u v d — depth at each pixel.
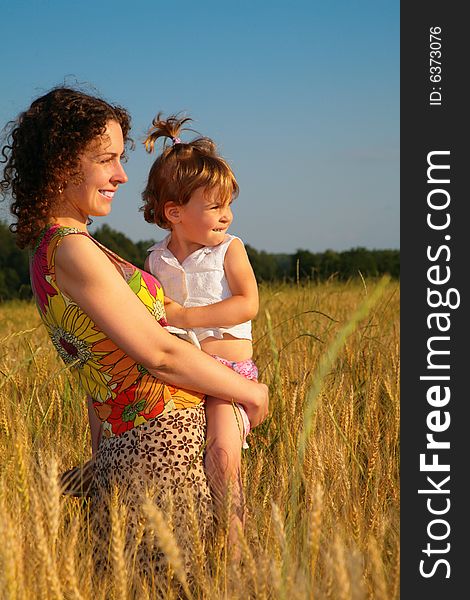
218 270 3.34
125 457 2.69
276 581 1.95
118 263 2.78
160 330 2.65
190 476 2.69
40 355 4.52
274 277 9.22
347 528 2.57
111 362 2.70
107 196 2.79
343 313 6.63
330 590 2.00
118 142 2.79
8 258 15.56
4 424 3.20
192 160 3.31
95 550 2.62
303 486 2.93
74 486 2.83
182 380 2.72
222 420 2.84
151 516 2.08
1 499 2.21
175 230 3.42
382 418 3.91
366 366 4.65
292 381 4.07
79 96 2.74
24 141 2.72
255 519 2.67
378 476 3.09
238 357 3.27
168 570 2.36
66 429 3.67
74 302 2.65
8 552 1.92
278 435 3.50
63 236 2.62
